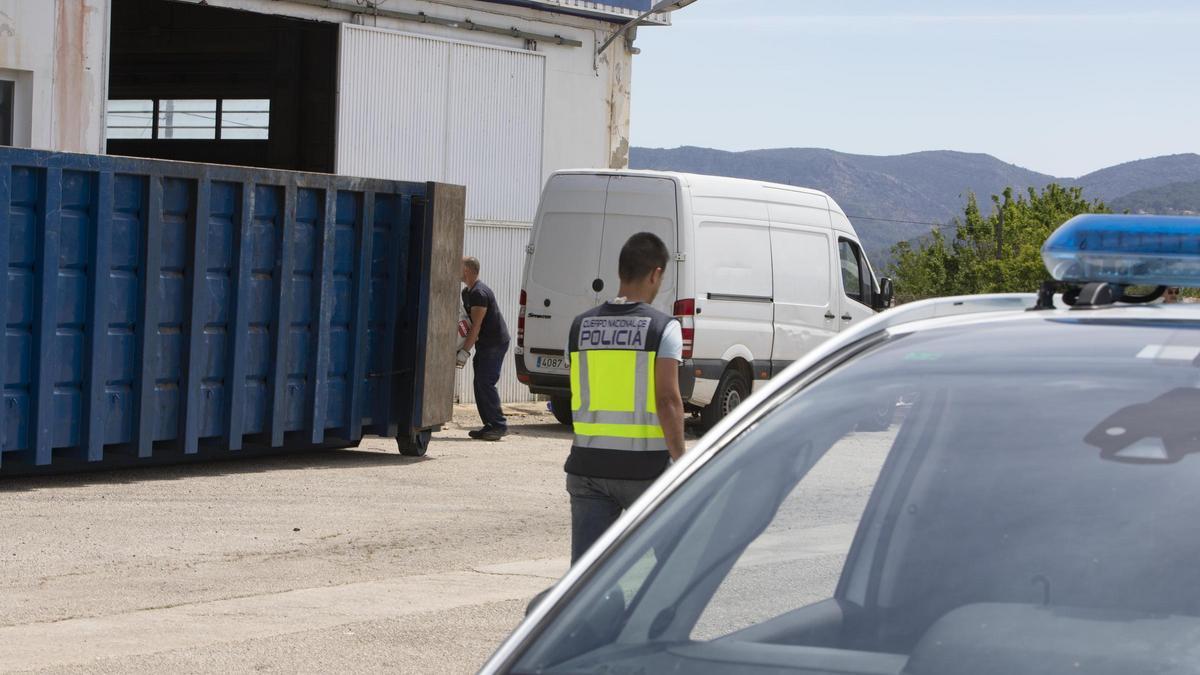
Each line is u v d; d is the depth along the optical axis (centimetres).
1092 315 281
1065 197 7800
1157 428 252
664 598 248
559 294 1714
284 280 1294
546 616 246
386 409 1409
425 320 1412
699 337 1647
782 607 247
